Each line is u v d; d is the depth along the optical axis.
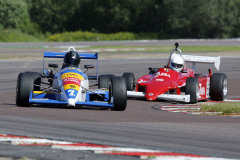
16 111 33.91
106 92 37.72
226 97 51.69
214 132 27.00
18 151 21.55
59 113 33.25
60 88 35.94
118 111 35.84
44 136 24.77
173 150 22.14
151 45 171.50
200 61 50.62
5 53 123.44
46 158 20.38
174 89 46.59
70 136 24.97
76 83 35.62
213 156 21.11
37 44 186.50
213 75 48.88
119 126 28.48
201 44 174.50
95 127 27.88
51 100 34.53
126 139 24.59
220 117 33.25
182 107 40.25
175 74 46.47
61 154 21.11
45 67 87.19
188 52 130.00
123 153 21.34
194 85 43.66
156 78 45.81
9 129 26.59
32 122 29.06
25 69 82.25
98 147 22.45
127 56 115.88
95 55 41.84
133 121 30.59
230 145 23.62
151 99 43.25
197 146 23.23
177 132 26.84
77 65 39.31
